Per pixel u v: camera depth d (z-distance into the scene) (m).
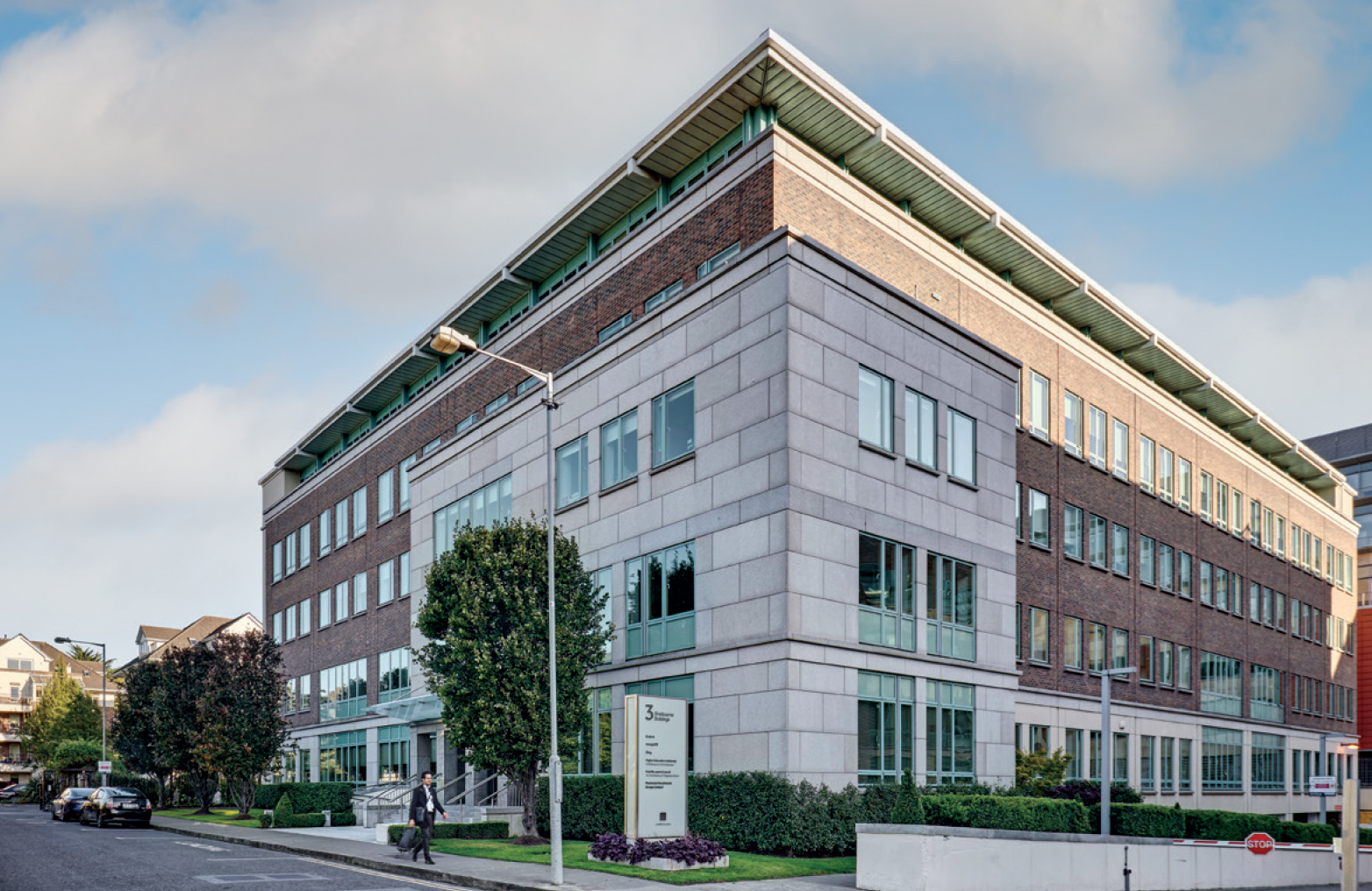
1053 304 38.69
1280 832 31.41
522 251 37.06
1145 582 41.12
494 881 18.75
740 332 25.80
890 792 24.44
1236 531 49.38
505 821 29.12
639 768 21.52
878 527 26.09
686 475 26.97
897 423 27.20
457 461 38.00
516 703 25.12
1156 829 26.83
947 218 33.50
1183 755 42.66
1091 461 38.53
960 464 29.25
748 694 24.09
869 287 26.91
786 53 27.25
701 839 21.22
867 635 25.39
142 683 51.25
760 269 25.38
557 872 18.44
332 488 54.47
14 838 31.17
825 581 24.44
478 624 25.39
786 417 24.12
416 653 26.95
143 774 61.94
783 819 22.45
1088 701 36.56
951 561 28.34
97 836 32.72
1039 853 20.45
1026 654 33.81
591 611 27.20
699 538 26.25
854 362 26.14
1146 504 41.81
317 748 53.47
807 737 23.34
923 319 28.56
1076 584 36.88
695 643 25.97
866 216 29.77
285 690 45.81
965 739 27.84
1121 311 39.53
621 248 32.62
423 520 40.06
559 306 35.50
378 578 48.00
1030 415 35.47
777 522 23.95
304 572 57.41
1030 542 34.59
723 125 29.81
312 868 22.00
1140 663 40.22
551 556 20.03
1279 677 52.28
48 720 85.25
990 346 30.89
